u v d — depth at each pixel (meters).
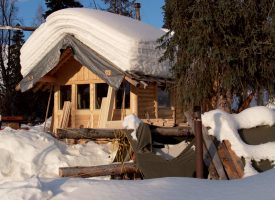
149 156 10.64
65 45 17.56
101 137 11.41
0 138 13.16
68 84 19.27
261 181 7.36
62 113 19.05
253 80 13.32
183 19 13.34
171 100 18.34
